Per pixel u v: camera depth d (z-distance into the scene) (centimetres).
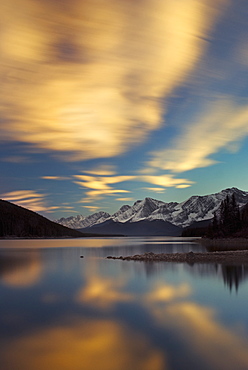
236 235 17738
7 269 5103
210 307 2442
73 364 1499
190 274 4281
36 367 1468
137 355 1582
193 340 1762
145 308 2442
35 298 2858
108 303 2625
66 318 2211
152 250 10575
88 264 5903
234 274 4228
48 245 15312
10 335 1883
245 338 1788
